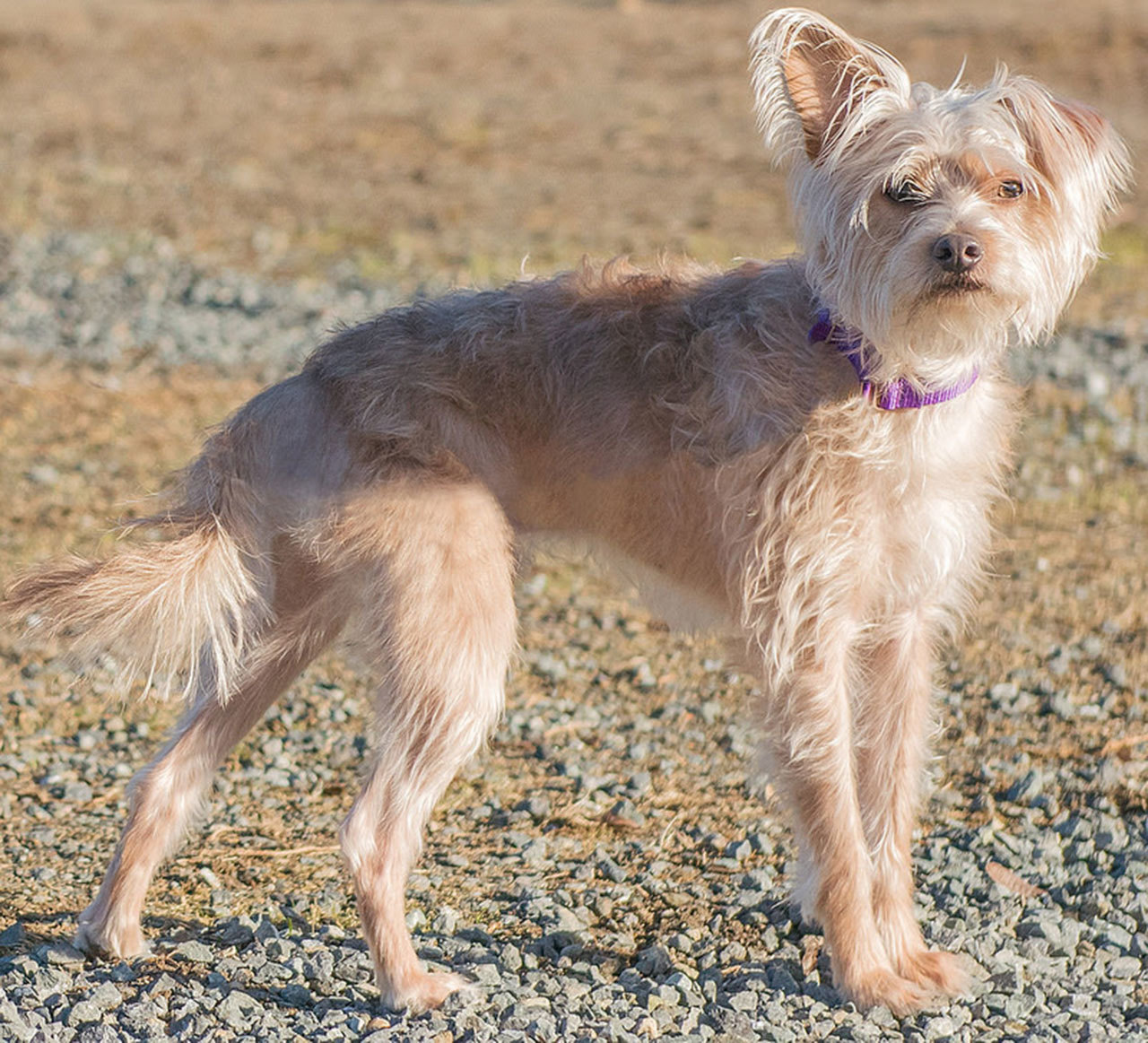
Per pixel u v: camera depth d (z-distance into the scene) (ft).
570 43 156.66
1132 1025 23.09
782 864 28.84
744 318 25.34
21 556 43.52
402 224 91.09
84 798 31.78
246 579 25.73
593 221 88.99
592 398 26.17
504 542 25.54
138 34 168.25
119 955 25.18
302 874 28.71
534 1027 22.77
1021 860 28.55
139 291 78.69
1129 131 101.71
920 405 24.27
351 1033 22.93
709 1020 23.27
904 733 26.05
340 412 25.71
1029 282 23.27
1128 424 55.31
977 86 26.05
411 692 24.62
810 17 24.03
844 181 23.93
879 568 25.12
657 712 35.91
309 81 141.59
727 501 25.12
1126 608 40.47
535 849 29.50
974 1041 22.85
